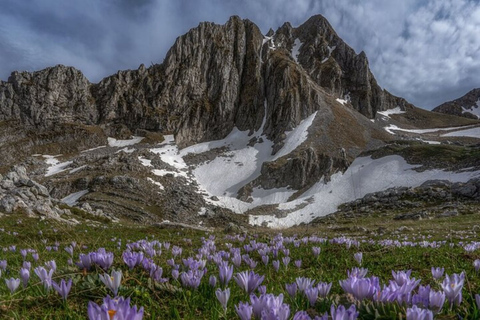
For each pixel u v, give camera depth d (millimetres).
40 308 3066
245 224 81062
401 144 106125
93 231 20672
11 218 25016
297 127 135625
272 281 4500
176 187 105000
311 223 68625
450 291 2398
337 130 132125
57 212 32094
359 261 6141
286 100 143250
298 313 1681
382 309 2104
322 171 104375
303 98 145000
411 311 1689
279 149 126812
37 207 29266
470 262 6875
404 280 2529
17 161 134375
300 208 87500
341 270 6316
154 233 22266
